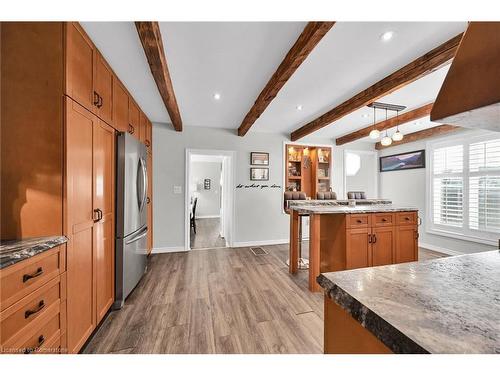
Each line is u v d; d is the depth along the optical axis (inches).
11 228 49.7
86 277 62.0
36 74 51.1
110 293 79.1
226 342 64.3
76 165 56.6
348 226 97.0
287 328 70.9
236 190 172.4
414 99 114.0
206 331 69.2
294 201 130.3
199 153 164.1
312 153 203.9
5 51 50.1
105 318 75.9
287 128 170.4
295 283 105.2
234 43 68.5
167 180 155.9
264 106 108.9
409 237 106.0
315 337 66.7
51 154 51.5
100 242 70.7
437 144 161.6
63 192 52.2
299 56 67.5
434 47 70.2
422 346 16.4
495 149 128.8
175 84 96.4
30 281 41.8
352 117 144.6
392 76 85.8
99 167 69.9
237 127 167.8
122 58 74.9
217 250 161.3
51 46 51.7
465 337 17.1
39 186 50.8
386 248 102.0
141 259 104.3
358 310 22.0
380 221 101.3
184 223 159.0
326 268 109.7
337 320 26.9
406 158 187.0
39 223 50.7
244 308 82.7
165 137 155.7
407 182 186.2
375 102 117.4
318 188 203.6
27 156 50.6
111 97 80.0
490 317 19.6
